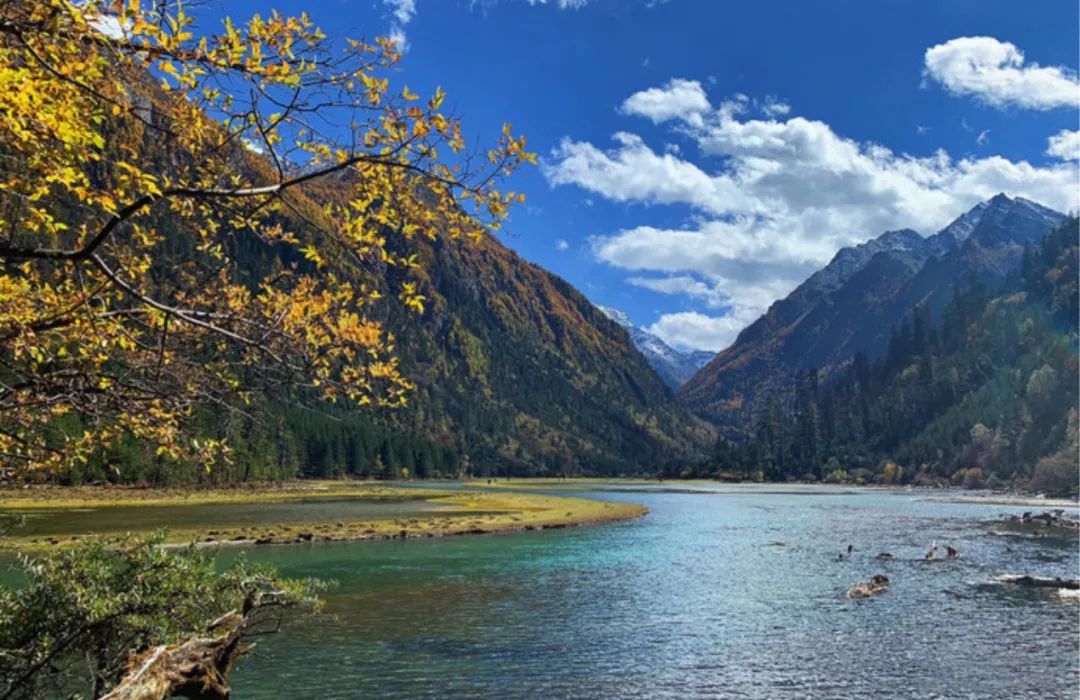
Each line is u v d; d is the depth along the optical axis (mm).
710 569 46125
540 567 46719
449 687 22312
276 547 55844
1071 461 147750
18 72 5242
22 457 8500
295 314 7219
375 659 25031
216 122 6402
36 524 64062
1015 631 29688
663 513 99750
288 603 13797
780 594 37688
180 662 10070
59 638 11367
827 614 32781
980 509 108750
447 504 109812
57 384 7375
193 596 12539
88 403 7578
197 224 7055
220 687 10586
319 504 106312
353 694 21547
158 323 7172
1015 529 73812
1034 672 24156
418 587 39219
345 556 51188
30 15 5203
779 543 61062
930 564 48469
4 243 6156
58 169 5828
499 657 25516
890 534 68750
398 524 72500
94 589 11711
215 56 5715
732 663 25156
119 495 105000
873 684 22984
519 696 21656
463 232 7105
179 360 7387
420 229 7129
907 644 27641
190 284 7277
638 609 33656
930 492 175625
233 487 129625
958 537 65812
